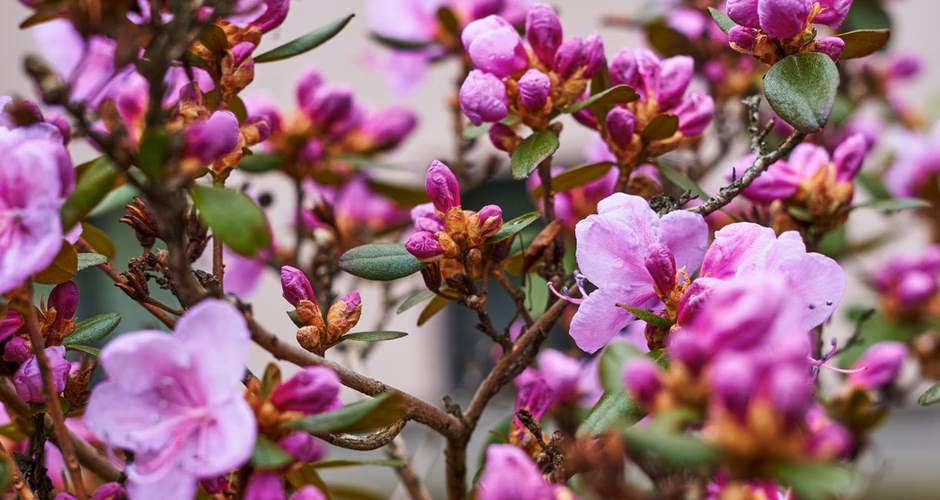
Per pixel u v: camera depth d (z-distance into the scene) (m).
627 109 0.71
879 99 1.05
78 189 0.61
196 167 0.61
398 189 0.83
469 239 0.67
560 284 0.70
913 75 1.02
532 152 0.69
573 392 0.76
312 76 0.82
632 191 0.72
